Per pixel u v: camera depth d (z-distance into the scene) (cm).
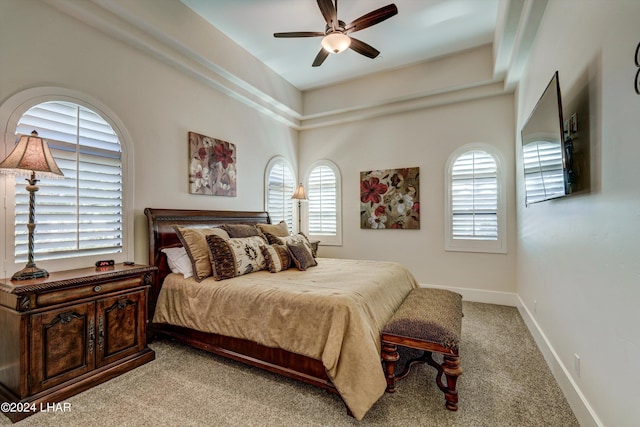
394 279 281
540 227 265
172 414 179
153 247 286
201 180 357
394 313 236
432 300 243
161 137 315
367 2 298
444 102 429
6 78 210
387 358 200
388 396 198
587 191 166
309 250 343
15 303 180
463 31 348
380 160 484
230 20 329
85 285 207
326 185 527
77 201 246
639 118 117
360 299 207
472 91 405
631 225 124
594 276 158
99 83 262
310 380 199
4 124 208
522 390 204
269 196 476
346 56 401
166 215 303
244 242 295
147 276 249
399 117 471
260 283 245
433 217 444
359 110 484
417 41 367
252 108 444
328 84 487
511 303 394
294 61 416
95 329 212
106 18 254
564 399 194
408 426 169
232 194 403
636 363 120
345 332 187
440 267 438
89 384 205
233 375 224
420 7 305
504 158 400
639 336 118
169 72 324
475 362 242
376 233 486
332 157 523
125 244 278
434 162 444
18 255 215
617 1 134
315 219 537
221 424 171
